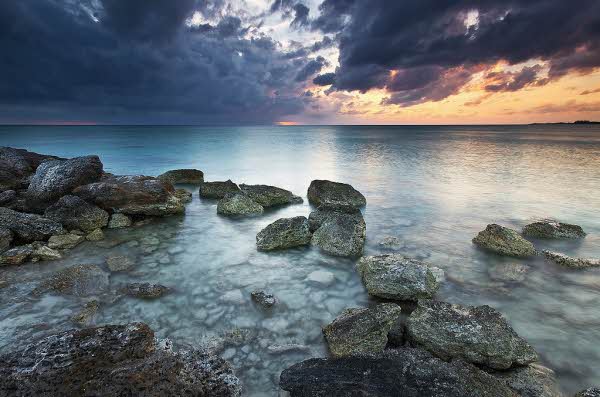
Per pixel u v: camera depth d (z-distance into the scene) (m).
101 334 4.87
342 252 9.61
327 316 6.64
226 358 5.41
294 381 4.53
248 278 8.16
